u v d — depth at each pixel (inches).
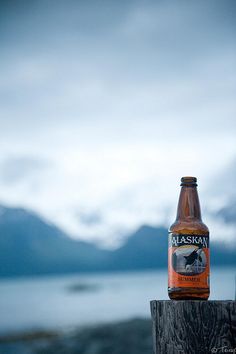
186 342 80.0
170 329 81.2
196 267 83.7
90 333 510.6
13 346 546.3
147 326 500.4
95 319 797.9
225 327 79.2
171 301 81.4
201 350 79.4
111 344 469.7
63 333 545.0
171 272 85.0
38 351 509.7
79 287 2223.2
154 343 84.3
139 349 445.7
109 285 2235.5
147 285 2198.6
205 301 80.1
